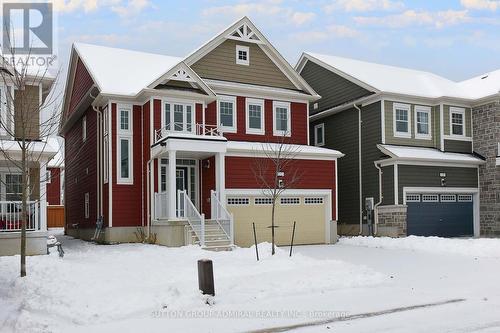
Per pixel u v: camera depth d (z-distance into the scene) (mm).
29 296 10586
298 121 26391
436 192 26234
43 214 17328
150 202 21938
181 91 22062
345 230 28391
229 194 21875
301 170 23688
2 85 18031
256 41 25531
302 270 13305
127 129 22766
